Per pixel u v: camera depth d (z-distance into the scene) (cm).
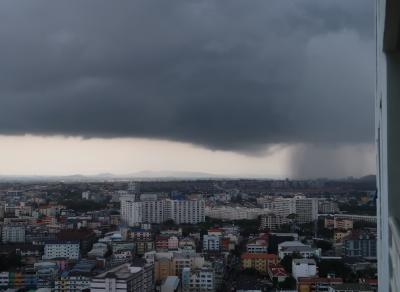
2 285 15712
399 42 1906
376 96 2675
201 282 15062
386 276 2286
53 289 14525
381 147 2289
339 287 12369
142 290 12888
